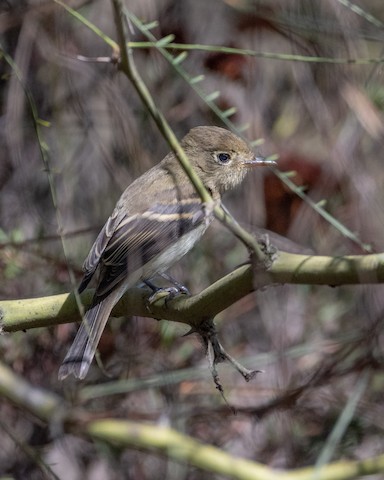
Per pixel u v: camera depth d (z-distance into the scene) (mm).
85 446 10414
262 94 10836
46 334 9984
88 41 10672
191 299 6812
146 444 6840
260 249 6125
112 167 10562
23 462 10188
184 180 9172
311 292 11281
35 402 7316
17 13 10312
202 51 10672
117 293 7668
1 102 10742
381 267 5898
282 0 10234
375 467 6168
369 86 10422
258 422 9727
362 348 9734
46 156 8148
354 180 10320
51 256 10109
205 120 10742
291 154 10781
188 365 10258
